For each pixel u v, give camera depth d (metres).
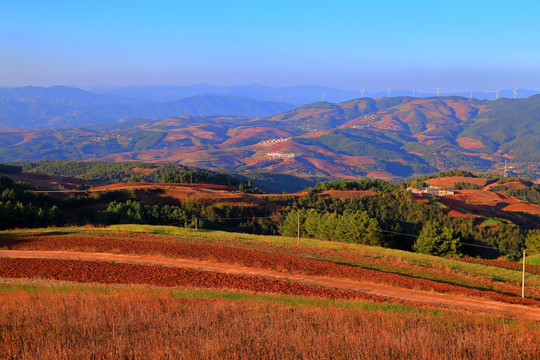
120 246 44.59
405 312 18.30
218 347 11.20
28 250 42.31
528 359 11.46
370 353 11.12
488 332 13.72
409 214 135.00
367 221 67.94
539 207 195.38
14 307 16.16
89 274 31.58
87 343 11.70
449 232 61.91
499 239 114.69
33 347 11.33
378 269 40.09
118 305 16.81
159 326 13.60
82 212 94.81
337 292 28.22
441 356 11.15
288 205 131.38
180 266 36.03
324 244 54.19
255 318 14.88
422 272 40.00
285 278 33.06
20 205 68.69
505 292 34.00
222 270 35.22
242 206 114.69
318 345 11.61
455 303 27.03
